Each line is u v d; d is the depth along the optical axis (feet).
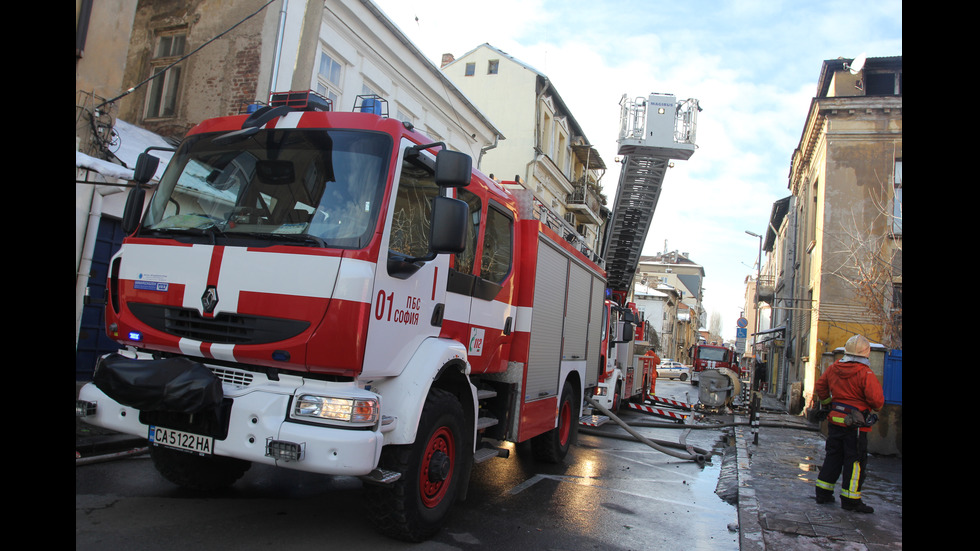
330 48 43.47
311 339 12.14
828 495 21.86
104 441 19.67
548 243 22.89
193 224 13.99
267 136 14.48
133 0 29.37
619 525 18.85
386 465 13.89
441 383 16.63
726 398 56.85
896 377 33.14
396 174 13.73
